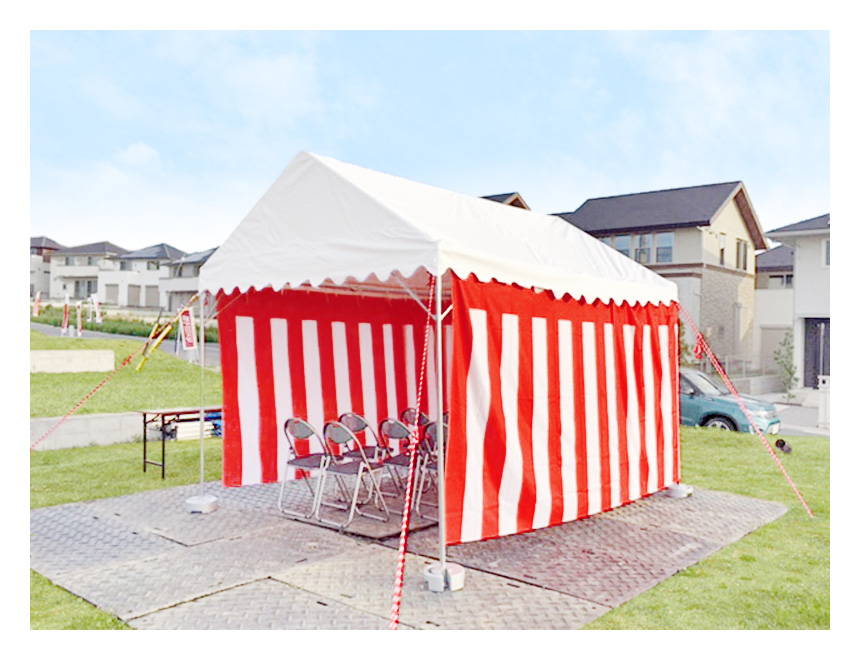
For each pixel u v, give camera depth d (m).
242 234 5.96
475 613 4.09
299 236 5.46
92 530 5.80
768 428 11.54
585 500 5.81
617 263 7.00
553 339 5.52
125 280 44.00
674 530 6.03
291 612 4.09
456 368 4.61
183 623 3.92
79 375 16.84
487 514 4.82
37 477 7.86
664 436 7.14
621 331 6.46
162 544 5.44
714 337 23.67
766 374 24.95
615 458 6.27
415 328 9.09
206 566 4.91
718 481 8.23
